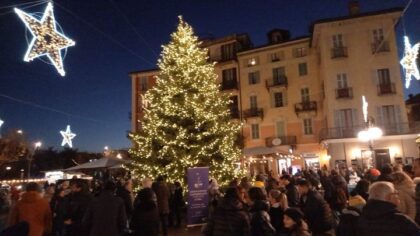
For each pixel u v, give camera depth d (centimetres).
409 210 567
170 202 1319
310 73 3575
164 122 1783
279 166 3091
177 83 1858
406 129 2873
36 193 670
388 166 762
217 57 4078
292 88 3634
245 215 514
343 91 3042
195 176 1204
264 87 3766
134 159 1858
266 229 548
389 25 3061
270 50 3788
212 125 1794
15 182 2642
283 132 3606
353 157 2898
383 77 3020
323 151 3378
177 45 1952
